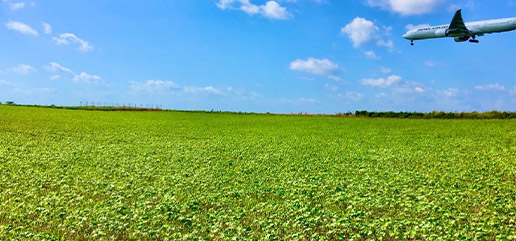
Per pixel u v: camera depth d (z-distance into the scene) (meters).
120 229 12.80
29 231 12.43
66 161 25.47
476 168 24.17
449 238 11.34
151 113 84.00
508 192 17.81
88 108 91.50
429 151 32.50
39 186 18.48
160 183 19.78
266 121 68.06
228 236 11.99
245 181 20.48
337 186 18.97
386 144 37.50
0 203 15.64
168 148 33.06
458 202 15.91
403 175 22.00
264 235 12.13
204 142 37.78
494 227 12.68
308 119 74.19
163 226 12.88
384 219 13.19
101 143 35.09
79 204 15.78
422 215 14.22
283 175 22.06
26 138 35.94
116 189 18.28
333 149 33.78
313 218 13.39
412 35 66.25
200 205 15.92
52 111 73.00
